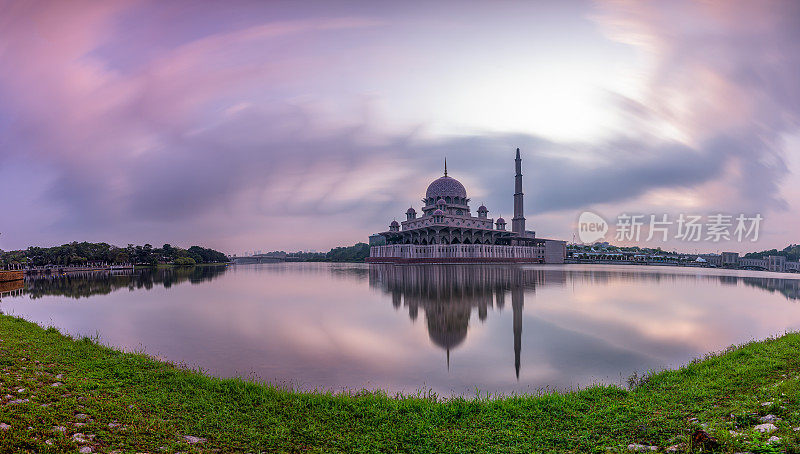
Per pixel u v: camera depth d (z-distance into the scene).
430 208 172.00
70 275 108.19
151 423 11.76
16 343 19.83
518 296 49.72
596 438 11.27
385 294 53.12
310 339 27.41
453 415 13.52
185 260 184.62
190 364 21.47
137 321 34.31
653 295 51.44
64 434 10.40
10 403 11.93
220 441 11.12
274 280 83.44
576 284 65.75
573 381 19.00
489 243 178.75
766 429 10.05
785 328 30.92
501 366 21.39
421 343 26.31
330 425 12.63
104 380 15.65
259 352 24.05
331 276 94.25
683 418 12.08
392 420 13.09
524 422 12.80
